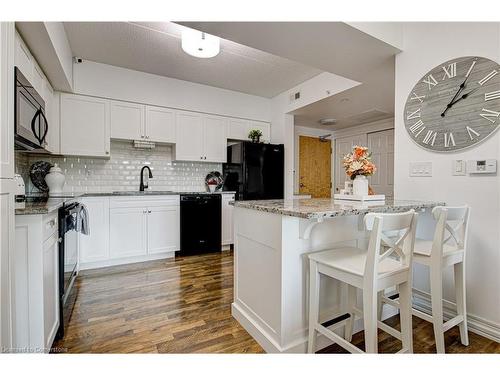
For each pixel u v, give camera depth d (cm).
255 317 167
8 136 108
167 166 399
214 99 407
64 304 173
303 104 387
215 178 432
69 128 308
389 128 477
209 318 190
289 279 144
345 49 208
